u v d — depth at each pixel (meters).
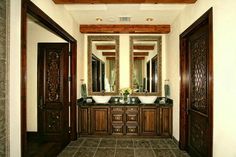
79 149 3.71
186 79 3.65
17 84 1.97
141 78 4.90
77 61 4.38
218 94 2.23
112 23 4.52
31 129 4.41
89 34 4.93
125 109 4.39
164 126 4.36
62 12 3.44
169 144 4.00
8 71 1.82
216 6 2.27
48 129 4.19
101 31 4.61
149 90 4.88
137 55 4.92
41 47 4.21
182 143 3.67
